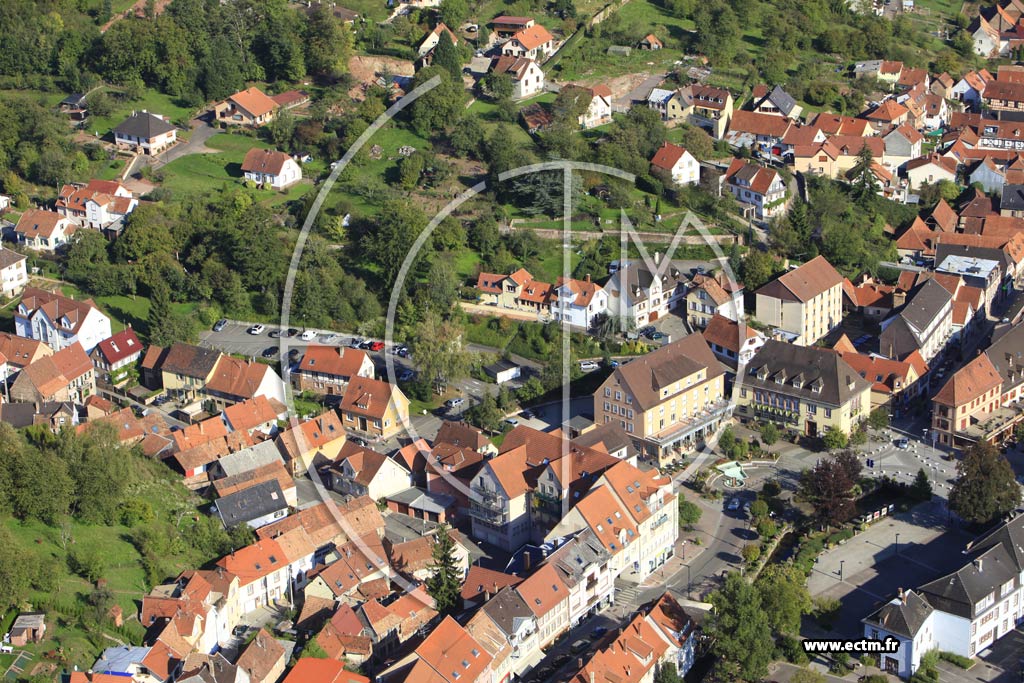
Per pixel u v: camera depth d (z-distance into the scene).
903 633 160.88
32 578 155.62
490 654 153.38
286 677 150.12
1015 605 170.50
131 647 150.75
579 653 161.62
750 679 158.00
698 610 170.00
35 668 146.88
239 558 169.12
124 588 162.25
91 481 171.25
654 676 153.00
